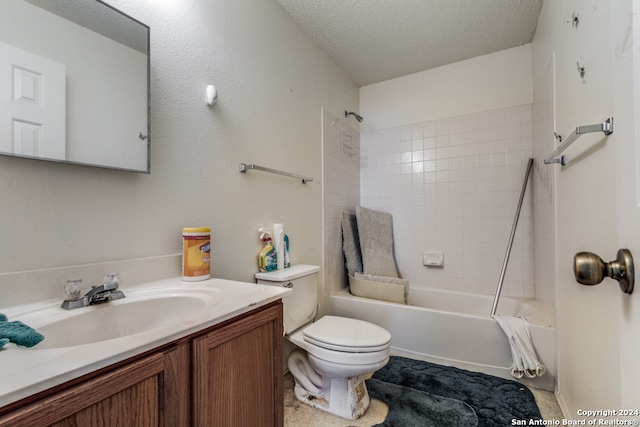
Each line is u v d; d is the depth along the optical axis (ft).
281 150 5.74
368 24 6.36
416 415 4.46
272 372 2.90
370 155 9.14
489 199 7.58
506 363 5.56
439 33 6.70
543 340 5.21
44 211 2.59
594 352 3.24
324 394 4.75
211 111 4.27
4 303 2.31
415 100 8.51
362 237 7.85
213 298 2.79
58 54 2.68
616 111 1.84
